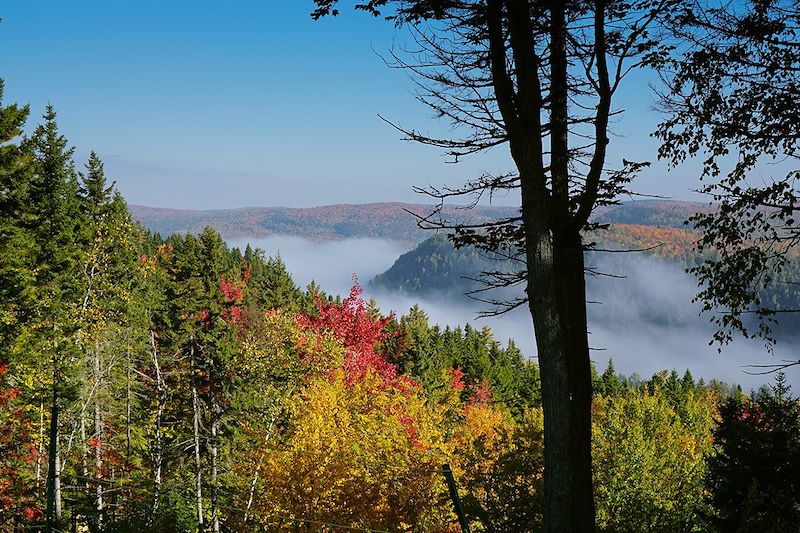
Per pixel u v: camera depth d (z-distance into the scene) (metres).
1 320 23.02
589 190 8.09
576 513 7.75
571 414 7.87
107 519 22.73
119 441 32.94
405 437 24.25
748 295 9.66
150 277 41.25
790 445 18.64
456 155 8.71
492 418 40.50
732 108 9.78
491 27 8.23
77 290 28.70
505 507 20.12
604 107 8.09
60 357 25.02
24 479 22.62
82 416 28.38
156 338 32.94
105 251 32.25
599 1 8.06
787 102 9.12
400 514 19.09
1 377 22.59
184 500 27.39
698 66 9.46
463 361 77.19
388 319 42.62
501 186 8.92
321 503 19.34
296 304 77.06
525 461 20.02
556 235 8.35
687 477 37.06
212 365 28.72
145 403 32.97
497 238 9.35
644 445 36.81
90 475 25.92
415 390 39.66
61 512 23.62
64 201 29.95
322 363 33.44
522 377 79.25
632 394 79.44
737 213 9.74
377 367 38.53
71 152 30.55
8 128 23.59
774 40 8.89
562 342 7.91
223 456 28.47
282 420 29.08
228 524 25.17
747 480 19.17
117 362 32.78
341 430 24.41
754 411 20.23
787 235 9.34
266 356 31.94
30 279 24.70
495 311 8.73
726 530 19.98
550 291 7.95
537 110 8.10
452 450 24.98
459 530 19.83
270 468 20.58
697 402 77.12
